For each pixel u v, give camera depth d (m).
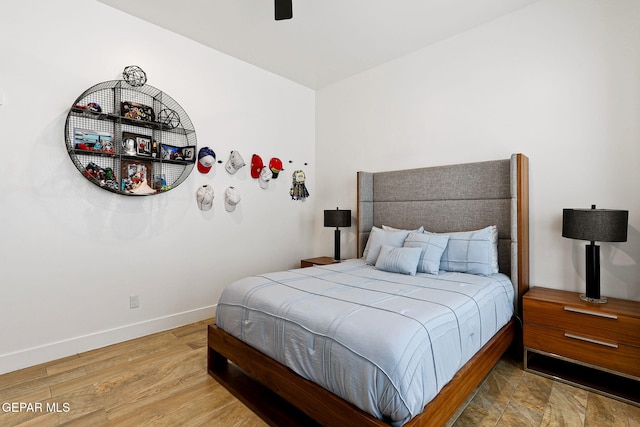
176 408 1.80
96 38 2.57
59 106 2.40
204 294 3.28
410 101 3.43
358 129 3.94
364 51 3.38
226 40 3.16
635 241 2.19
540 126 2.59
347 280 2.29
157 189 2.84
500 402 1.85
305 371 1.50
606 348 1.91
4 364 2.17
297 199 4.24
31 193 2.29
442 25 2.90
